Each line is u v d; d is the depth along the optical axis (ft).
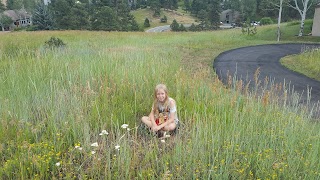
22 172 9.93
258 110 15.98
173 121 14.29
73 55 31.53
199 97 18.57
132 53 33.47
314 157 10.82
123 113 15.66
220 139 12.76
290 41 87.04
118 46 48.67
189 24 285.84
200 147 11.84
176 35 86.02
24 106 14.98
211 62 44.73
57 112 14.20
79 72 22.18
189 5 363.35
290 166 10.61
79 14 184.24
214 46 67.41
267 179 9.95
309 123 16.46
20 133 12.46
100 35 73.72
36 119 14.93
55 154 11.27
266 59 50.06
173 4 349.00
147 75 22.07
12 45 40.75
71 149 11.35
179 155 11.32
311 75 36.37
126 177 10.21
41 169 10.40
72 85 19.10
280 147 12.09
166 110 14.32
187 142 12.51
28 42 47.37
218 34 93.35
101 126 13.67
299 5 205.36
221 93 19.39
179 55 45.42
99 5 227.20
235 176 10.31
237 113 14.82
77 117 13.55
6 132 12.73
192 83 20.53
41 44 44.60
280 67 42.19
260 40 89.45
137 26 217.56
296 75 36.42
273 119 15.39
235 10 290.35
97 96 17.20
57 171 10.75
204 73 24.81
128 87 19.33
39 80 19.94
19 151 11.57
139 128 14.42
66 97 16.38
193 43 68.54
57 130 12.98
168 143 12.94
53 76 21.50
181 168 10.85
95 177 10.23
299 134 13.52
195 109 16.11
